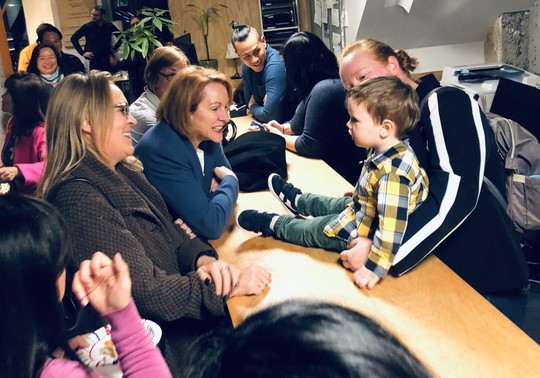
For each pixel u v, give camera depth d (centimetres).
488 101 353
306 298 146
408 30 426
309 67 277
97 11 630
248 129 332
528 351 120
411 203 154
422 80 180
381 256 148
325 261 166
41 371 84
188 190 182
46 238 86
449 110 159
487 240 171
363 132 154
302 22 638
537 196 247
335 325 133
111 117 148
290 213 205
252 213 189
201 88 181
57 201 142
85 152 147
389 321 133
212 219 183
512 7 403
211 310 147
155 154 182
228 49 656
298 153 280
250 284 152
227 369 136
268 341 133
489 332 127
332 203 190
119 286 91
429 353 121
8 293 81
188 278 148
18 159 316
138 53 527
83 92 146
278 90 338
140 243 148
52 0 704
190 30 651
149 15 485
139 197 157
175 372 151
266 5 620
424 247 153
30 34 755
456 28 422
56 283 88
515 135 254
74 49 722
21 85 304
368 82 154
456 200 154
